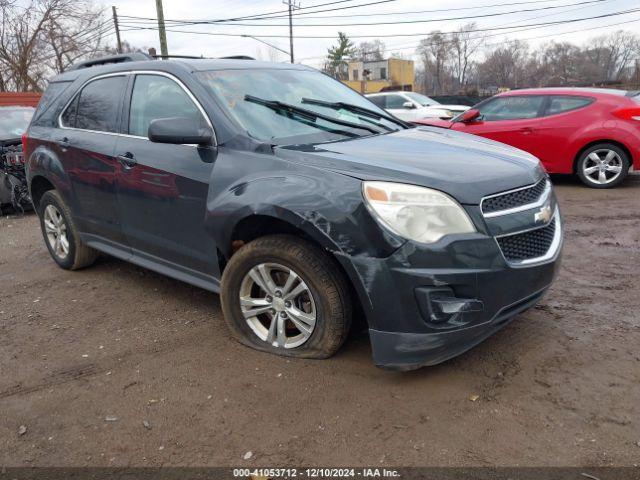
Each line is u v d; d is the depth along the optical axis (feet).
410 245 9.29
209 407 9.99
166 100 13.23
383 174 9.80
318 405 9.82
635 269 15.96
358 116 14.08
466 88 212.43
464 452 8.50
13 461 8.91
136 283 16.61
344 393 10.12
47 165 16.66
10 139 29.12
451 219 9.39
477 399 9.78
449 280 9.28
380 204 9.45
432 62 252.83
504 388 10.07
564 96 28.37
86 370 11.59
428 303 9.33
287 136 12.03
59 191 16.56
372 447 8.73
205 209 11.89
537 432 8.86
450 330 9.47
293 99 13.64
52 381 11.24
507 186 10.08
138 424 9.64
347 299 10.46
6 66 110.63
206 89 12.57
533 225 10.21
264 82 13.78
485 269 9.43
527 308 10.48
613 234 19.71
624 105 26.84
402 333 9.59
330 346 10.74
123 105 14.39
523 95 29.58
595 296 14.01
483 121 30.53
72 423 9.80
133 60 15.53
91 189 15.21
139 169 13.32
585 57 237.04
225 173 11.48
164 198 12.84
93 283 16.81
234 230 11.28
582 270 16.03
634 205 23.98
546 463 8.20
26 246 22.16
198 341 12.49
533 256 10.29
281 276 11.24
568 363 10.78
